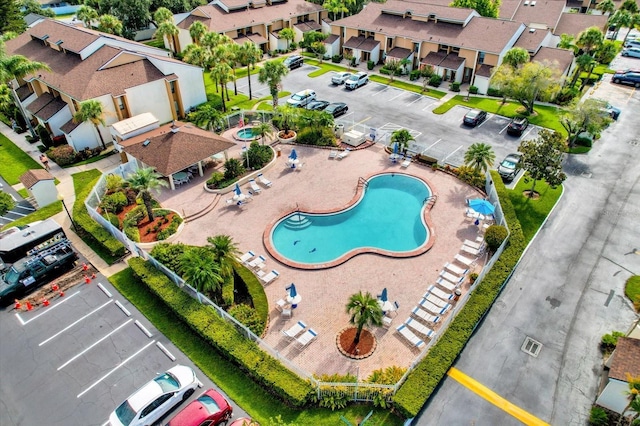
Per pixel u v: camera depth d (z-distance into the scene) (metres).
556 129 51.59
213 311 26.77
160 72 52.19
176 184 40.84
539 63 52.91
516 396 23.28
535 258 32.69
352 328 26.59
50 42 56.28
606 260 32.47
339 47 78.94
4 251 30.45
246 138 48.56
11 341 26.50
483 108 57.78
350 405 22.41
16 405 23.03
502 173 41.50
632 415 21.91
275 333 26.33
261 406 22.50
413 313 27.14
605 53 63.31
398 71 68.81
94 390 23.64
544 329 27.19
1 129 53.75
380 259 32.03
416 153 46.03
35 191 38.16
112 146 49.44
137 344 26.09
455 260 31.64
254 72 70.94
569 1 99.25
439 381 23.22
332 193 39.88
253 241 33.84
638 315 27.77
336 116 54.97
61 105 49.25
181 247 31.27
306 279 30.22
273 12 82.19
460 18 66.19
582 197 39.47
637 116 54.91
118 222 35.31
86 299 29.28
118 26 74.88
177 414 21.06
